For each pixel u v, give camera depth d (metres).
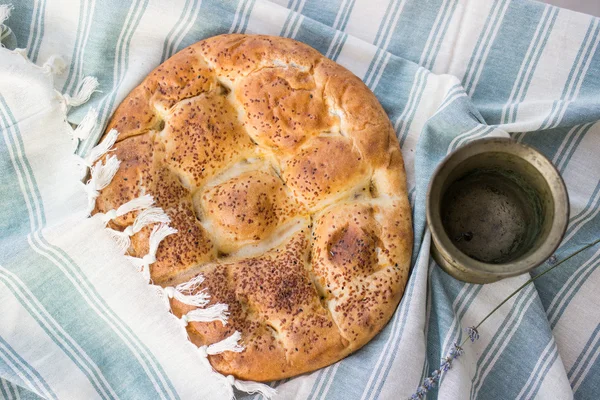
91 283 0.59
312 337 0.57
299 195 0.60
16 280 0.59
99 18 0.63
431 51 0.66
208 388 0.58
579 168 0.64
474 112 0.62
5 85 0.60
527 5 0.65
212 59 0.61
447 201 0.58
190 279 0.58
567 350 0.62
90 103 0.63
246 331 0.57
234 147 0.60
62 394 0.59
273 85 0.60
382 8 0.67
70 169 0.61
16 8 0.65
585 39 0.64
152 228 0.58
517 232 0.57
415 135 0.64
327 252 0.58
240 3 0.64
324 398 0.58
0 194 0.60
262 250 0.60
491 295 0.61
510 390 0.61
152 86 0.61
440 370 0.58
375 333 0.59
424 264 0.59
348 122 0.60
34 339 0.59
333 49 0.65
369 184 0.60
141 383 0.59
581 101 0.62
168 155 0.60
